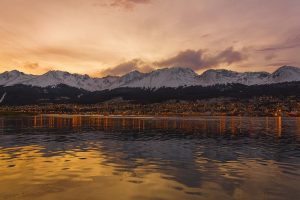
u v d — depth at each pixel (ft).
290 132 318.24
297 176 102.73
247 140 227.40
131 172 107.96
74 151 161.48
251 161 131.75
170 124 479.00
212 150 167.43
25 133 287.07
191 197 79.77
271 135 278.46
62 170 111.14
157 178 99.30
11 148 173.47
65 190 85.61
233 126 431.43
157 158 138.72
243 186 90.12
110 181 95.40
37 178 98.73
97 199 78.23
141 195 81.35
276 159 137.18
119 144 195.72
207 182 94.48
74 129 349.00
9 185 90.43
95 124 471.21
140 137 247.91
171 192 84.02
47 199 78.07
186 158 138.72
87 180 96.37
